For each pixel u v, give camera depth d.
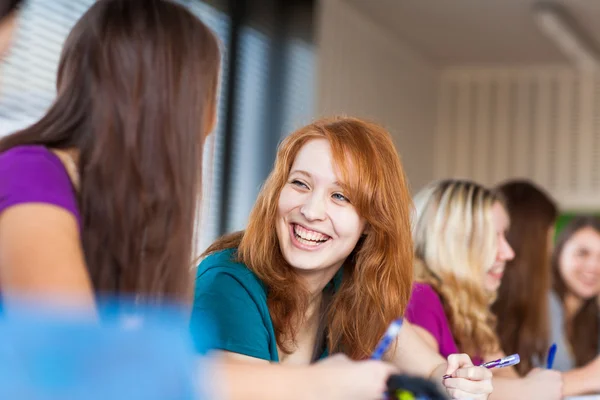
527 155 5.57
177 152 0.88
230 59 3.99
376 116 5.00
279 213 1.37
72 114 0.88
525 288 2.40
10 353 0.36
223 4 3.97
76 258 0.82
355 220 1.37
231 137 3.97
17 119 2.84
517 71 5.61
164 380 0.39
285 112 4.30
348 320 1.46
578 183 5.45
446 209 2.02
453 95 5.75
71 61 0.89
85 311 0.40
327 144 1.37
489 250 2.01
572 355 2.95
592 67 4.93
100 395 0.37
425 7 4.61
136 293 0.87
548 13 4.38
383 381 0.83
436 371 1.56
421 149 5.54
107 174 0.86
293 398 0.84
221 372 0.85
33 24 2.92
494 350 2.04
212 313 1.30
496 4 4.48
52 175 0.84
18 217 0.81
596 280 2.97
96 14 0.89
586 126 5.46
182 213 0.89
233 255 1.40
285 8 4.38
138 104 0.87
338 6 4.59
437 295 1.96
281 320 1.38
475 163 5.67
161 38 0.88
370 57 4.93
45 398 0.36
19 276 0.79
